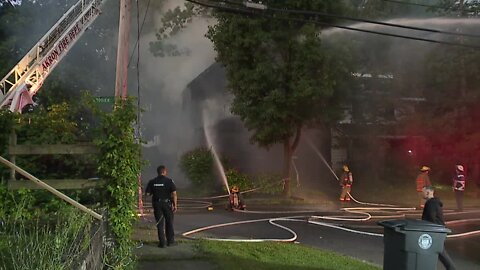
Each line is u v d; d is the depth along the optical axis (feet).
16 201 23.63
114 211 24.84
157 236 34.78
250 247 32.07
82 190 25.40
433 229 22.29
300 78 58.85
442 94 73.61
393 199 69.51
